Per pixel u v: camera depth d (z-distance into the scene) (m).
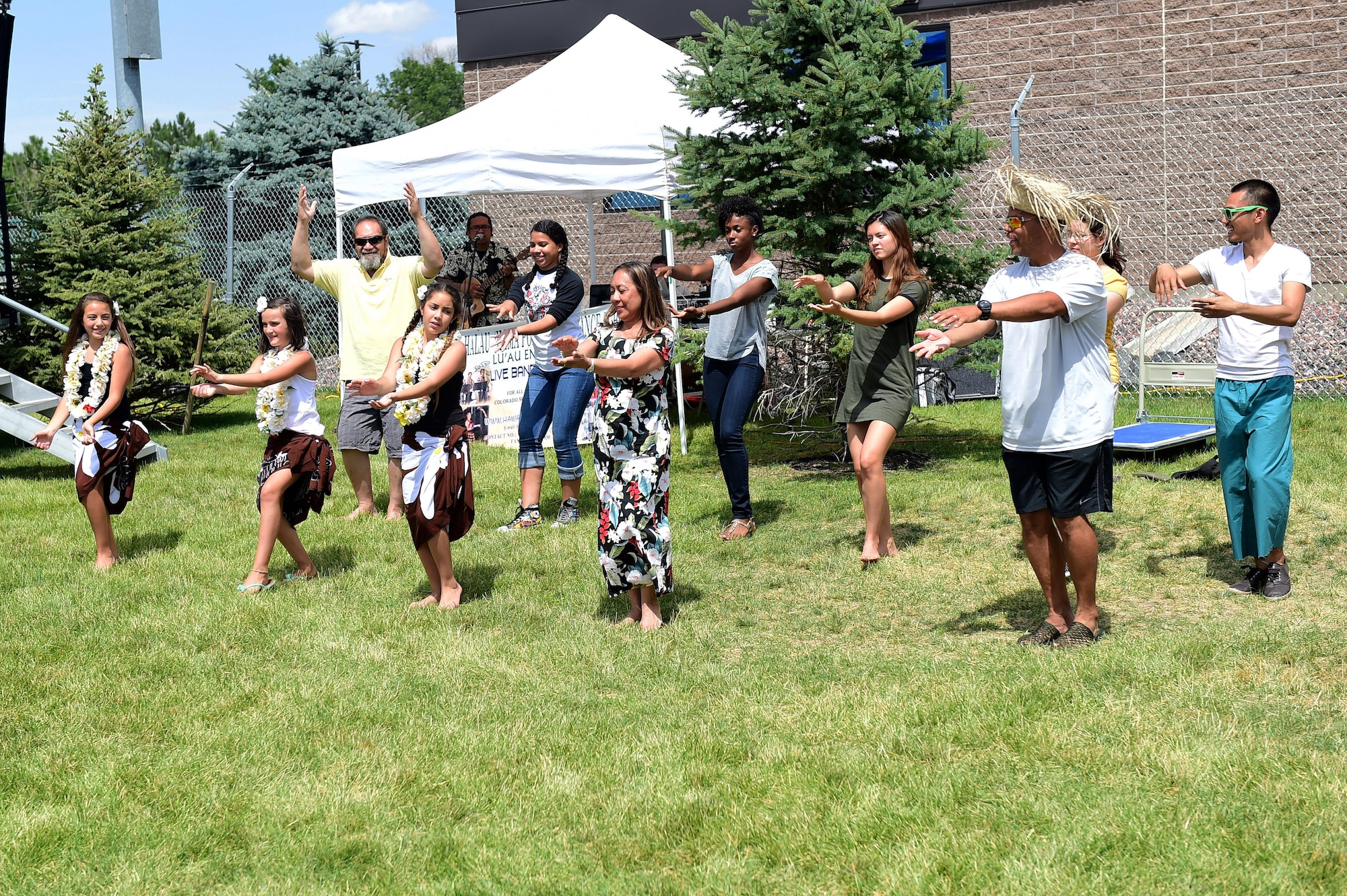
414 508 5.68
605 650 5.11
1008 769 3.73
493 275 10.55
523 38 16.00
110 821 3.64
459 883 3.26
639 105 9.83
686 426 11.15
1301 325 12.00
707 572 6.38
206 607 5.82
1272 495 5.43
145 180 12.05
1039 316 4.41
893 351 6.26
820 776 3.76
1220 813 3.36
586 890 3.20
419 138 10.20
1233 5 12.98
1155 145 13.40
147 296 11.93
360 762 4.02
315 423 6.29
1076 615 4.97
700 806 3.61
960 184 8.50
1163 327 11.84
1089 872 3.14
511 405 10.60
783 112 8.31
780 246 8.49
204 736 4.27
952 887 3.12
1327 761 3.63
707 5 15.05
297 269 7.77
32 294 11.81
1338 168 12.85
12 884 3.31
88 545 7.20
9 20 10.85
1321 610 5.31
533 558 6.65
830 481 8.42
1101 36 13.47
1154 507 7.09
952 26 14.02
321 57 21.84
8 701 4.65
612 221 15.72
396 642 5.32
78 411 6.56
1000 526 6.94
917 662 4.81
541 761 4.00
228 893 3.24
